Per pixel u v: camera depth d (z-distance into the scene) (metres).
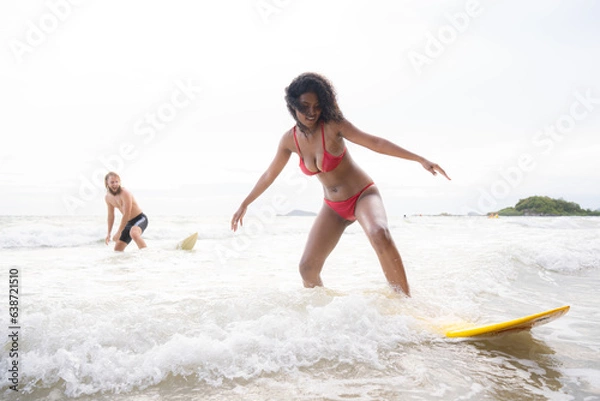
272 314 2.67
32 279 4.32
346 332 2.48
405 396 1.83
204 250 7.51
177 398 1.82
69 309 2.68
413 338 2.55
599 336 2.71
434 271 4.69
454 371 2.11
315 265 3.66
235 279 4.48
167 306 2.89
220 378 2.00
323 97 3.19
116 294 3.45
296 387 1.91
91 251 7.71
